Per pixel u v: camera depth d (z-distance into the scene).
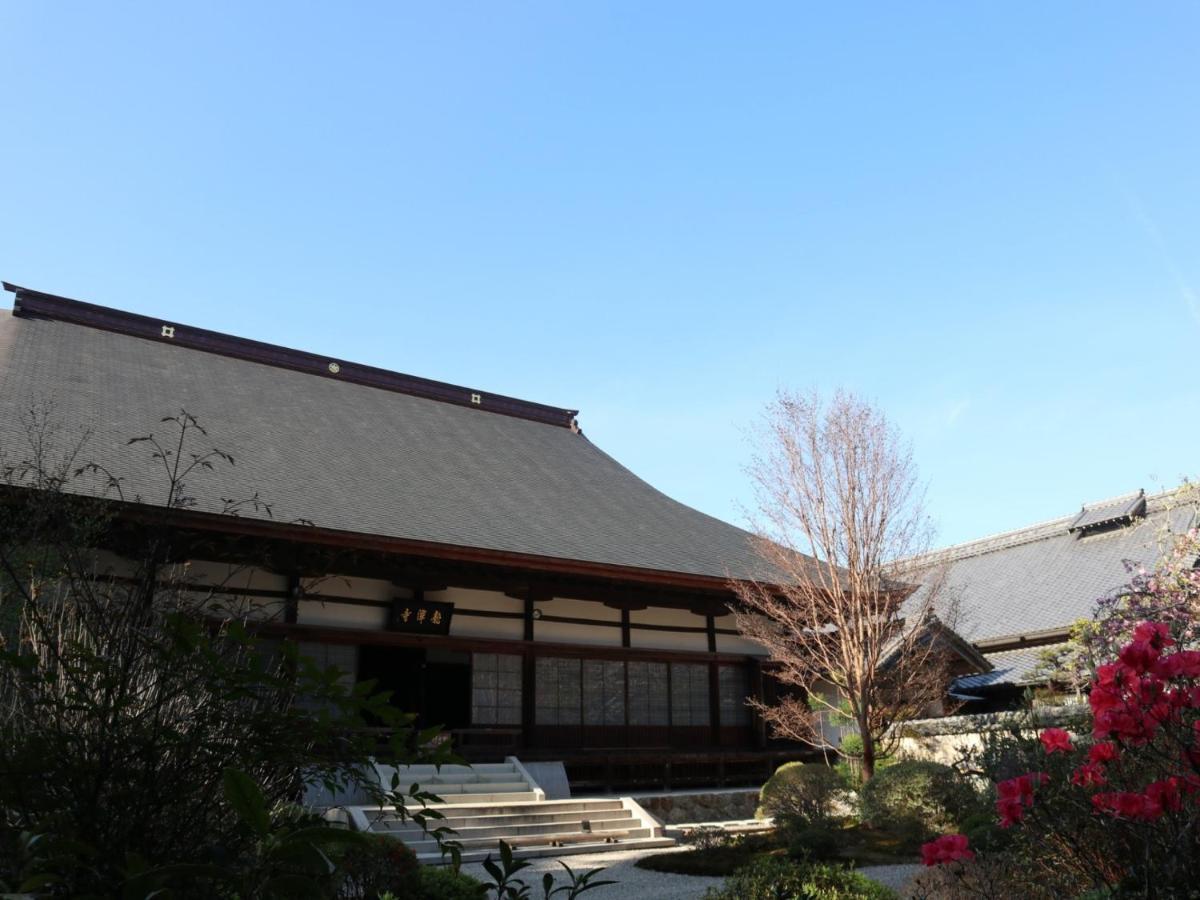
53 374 19.33
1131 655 4.08
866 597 18.17
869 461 18.78
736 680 22.45
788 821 15.02
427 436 24.61
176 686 3.61
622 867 12.78
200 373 22.95
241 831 3.25
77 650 3.60
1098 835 5.46
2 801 3.12
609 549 20.36
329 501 17.58
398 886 7.38
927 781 14.77
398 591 18.09
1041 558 35.62
